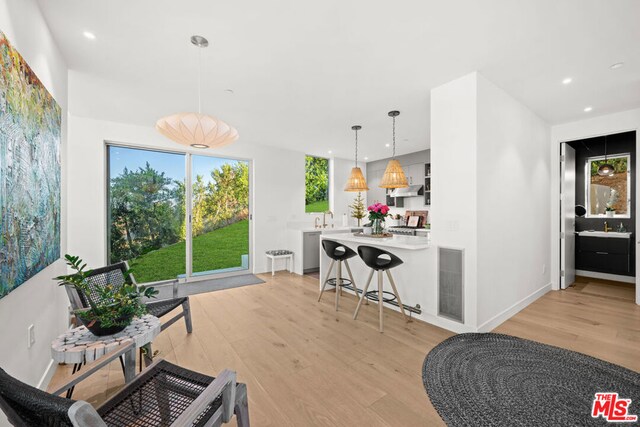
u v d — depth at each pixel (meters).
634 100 3.33
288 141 5.33
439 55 2.41
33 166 1.60
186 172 4.81
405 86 2.99
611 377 1.99
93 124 3.92
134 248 4.38
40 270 1.70
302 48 2.31
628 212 4.75
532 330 2.79
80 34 2.10
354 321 3.06
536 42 2.22
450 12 1.89
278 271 5.70
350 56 2.43
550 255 4.25
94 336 1.56
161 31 2.08
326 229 5.78
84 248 3.83
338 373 2.07
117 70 2.64
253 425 1.56
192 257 4.88
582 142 5.18
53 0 1.77
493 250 2.91
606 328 2.83
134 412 1.17
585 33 2.11
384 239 3.55
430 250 3.00
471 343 2.50
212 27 2.04
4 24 1.38
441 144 2.95
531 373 2.04
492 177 2.89
